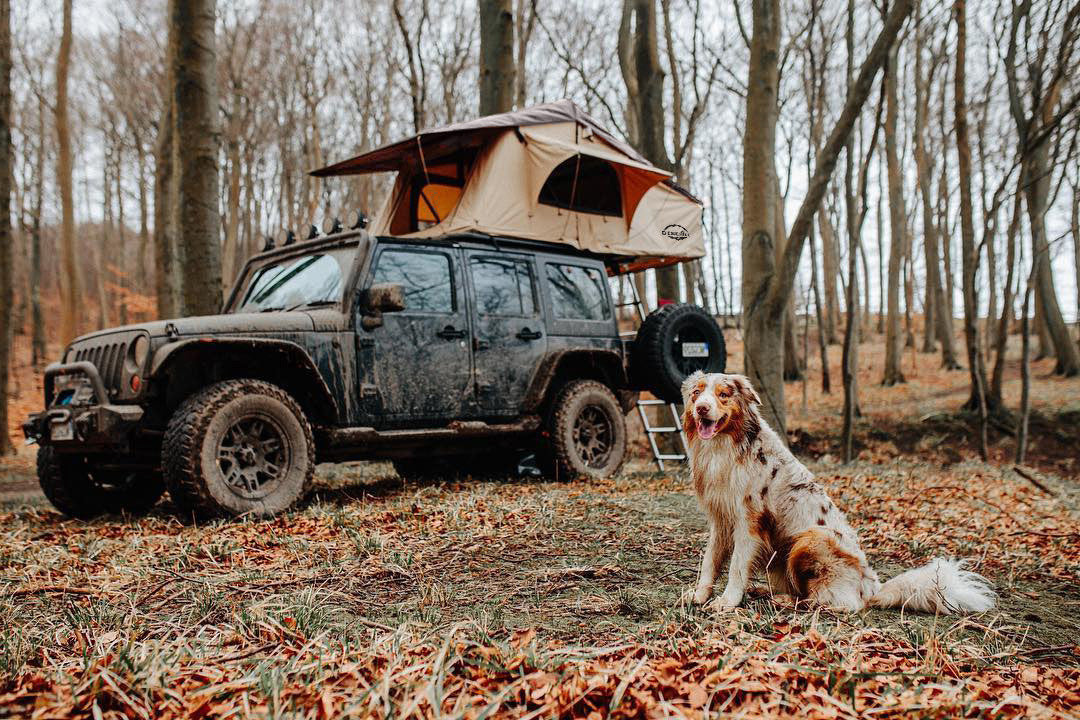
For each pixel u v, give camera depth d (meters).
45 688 2.30
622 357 8.34
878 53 9.23
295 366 6.09
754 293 10.28
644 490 7.07
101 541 4.90
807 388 24.45
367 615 3.36
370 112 28.31
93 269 45.84
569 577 4.02
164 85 25.58
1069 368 23.22
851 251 10.57
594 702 2.22
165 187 15.74
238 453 5.59
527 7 22.70
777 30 10.20
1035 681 2.61
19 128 32.09
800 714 2.15
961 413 16.58
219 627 3.15
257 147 31.20
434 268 7.07
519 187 7.75
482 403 7.20
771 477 3.49
